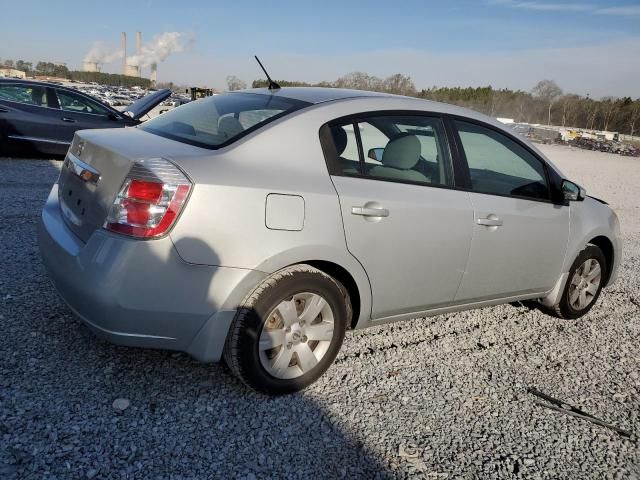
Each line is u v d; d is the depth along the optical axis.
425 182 3.37
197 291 2.57
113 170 2.64
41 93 9.66
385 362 3.52
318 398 3.00
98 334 2.59
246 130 2.93
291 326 2.88
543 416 3.11
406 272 3.26
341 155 3.05
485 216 3.58
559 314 4.57
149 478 2.27
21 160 9.66
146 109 10.62
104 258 2.49
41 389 2.75
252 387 2.84
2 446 2.32
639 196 14.45
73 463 2.29
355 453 2.60
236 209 2.60
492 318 4.54
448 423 2.93
